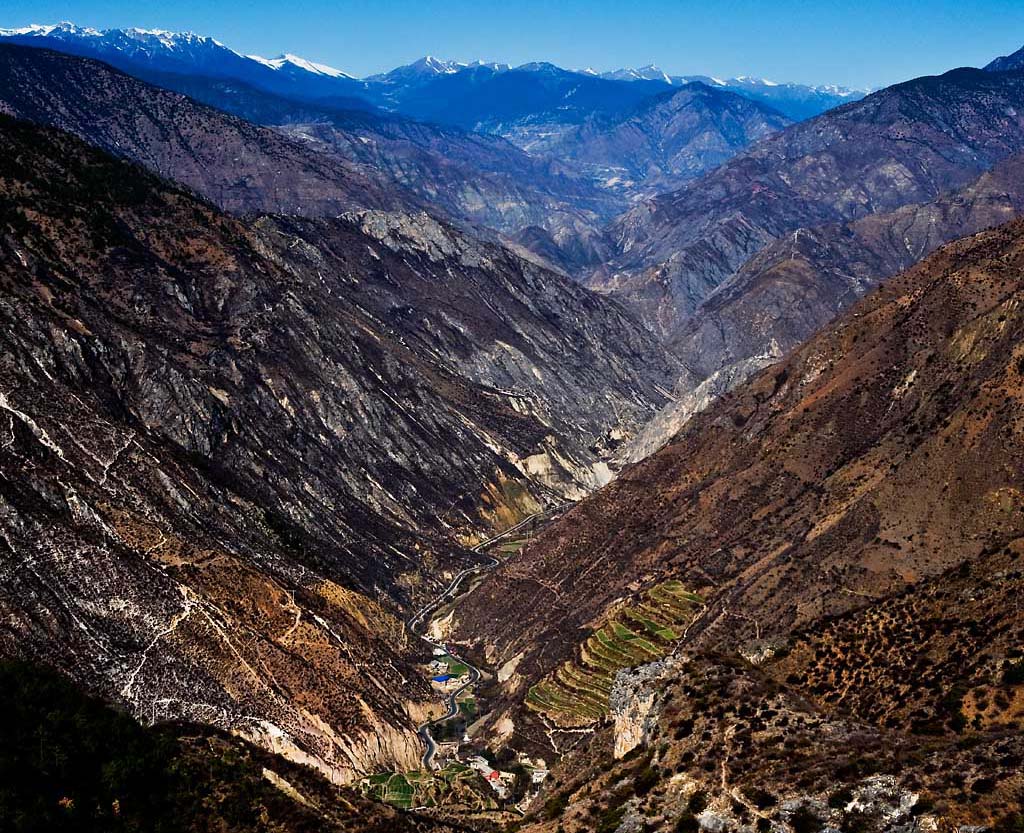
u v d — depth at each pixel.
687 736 79.31
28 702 92.12
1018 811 57.78
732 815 67.44
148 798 88.12
